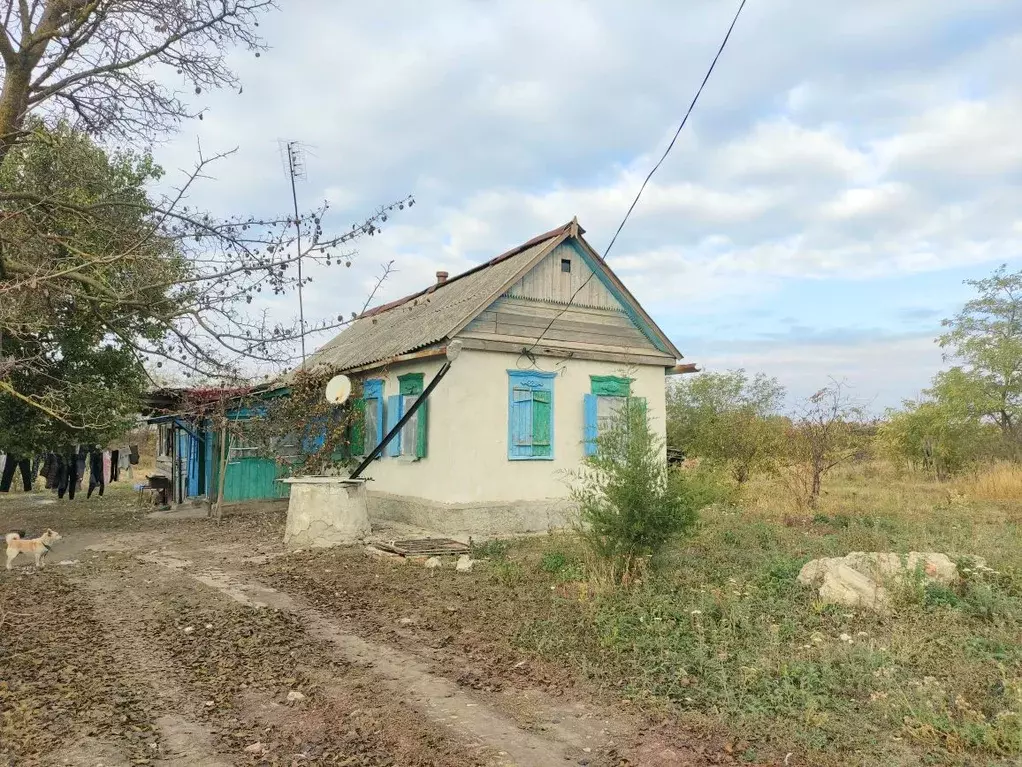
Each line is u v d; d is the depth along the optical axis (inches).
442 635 252.2
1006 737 157.3
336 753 162.4
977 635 232.4
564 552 378.6
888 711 175.5
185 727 176.7
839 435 597.3
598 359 546.9
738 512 535.8
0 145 348.8
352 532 448.8
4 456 928.3
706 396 897.5
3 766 154.2
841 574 281.1
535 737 171.2
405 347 521.3
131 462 1076.5
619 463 314.5
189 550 433.4
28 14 352.5
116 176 461.4
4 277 334.3
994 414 871.7
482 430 487.8
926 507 574.6
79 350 512.1
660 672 210.7
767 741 166.7
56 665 219.6
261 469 651.5
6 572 363.9
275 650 235.6
